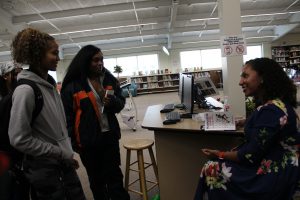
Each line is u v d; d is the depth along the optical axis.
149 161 3.65
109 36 11.23
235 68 2.80
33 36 1.35
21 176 1.36
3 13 7.17
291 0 8.94
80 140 1.93
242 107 2.76
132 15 9.02
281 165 1.34
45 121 1.40
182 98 3.08
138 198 2.70
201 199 1.57
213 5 8.71
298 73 6.82
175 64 15.36
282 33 13.14
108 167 2.12
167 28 11.30
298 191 1.35
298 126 1.42
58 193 1.49
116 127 2.12
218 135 2.09
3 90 2.31
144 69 15.49
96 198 2.18
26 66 1.41
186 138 2.26
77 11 7.49
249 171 1.40
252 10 9.57
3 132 1.30
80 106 1.94
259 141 1.33
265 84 1.44
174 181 2.35
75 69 2.00
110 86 2.11
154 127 2.28
